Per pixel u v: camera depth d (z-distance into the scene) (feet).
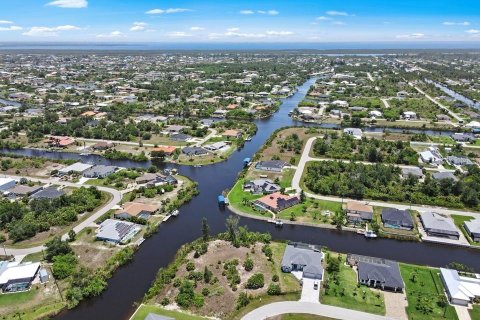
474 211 454.81
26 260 363.56
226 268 341.41
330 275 335.06
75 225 427.33
